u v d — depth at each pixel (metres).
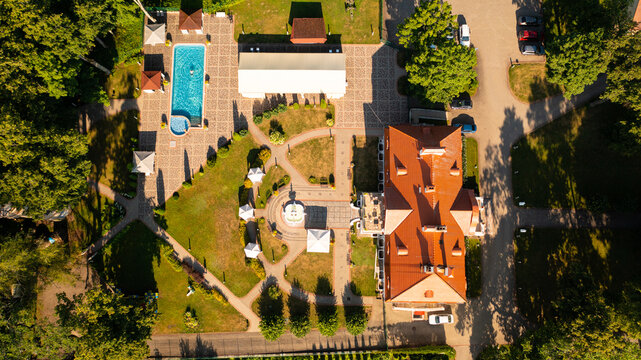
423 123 63.19
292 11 64.94
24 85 48.81
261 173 61.34
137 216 62.28
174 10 64.25
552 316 56.72
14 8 46.31
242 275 62.03
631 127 56.12
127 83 63.47
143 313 53.56
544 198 62.56
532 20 63.62
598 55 52.69
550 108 63.53
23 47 47.88
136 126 63.28
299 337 59.00
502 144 63.41
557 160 62.84
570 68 54.56
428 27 56.72
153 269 61.62
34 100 50.47
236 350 61.75
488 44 64.69
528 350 53.81
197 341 61.69
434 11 56.03
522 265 61.88
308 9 65.00
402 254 54.09
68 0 53.09
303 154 63.81
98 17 53.91
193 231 62.34
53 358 50.44
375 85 64.50
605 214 62.09
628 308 49.00
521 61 64.31
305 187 63.50
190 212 62.69
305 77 61.00
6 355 49.09
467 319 61.81
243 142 63.69
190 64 64.31
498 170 63.09
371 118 64.19
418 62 56.38
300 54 61.69
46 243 59.66
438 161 54.16
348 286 62.12
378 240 61.62
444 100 57.69
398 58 64.62
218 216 62.62
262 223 62.78
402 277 53.62
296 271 62.28
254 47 64.69
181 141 63.44
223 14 64.12
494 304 61.72
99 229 61.47
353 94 64.38
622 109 62.12
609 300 51.72
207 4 63.97
